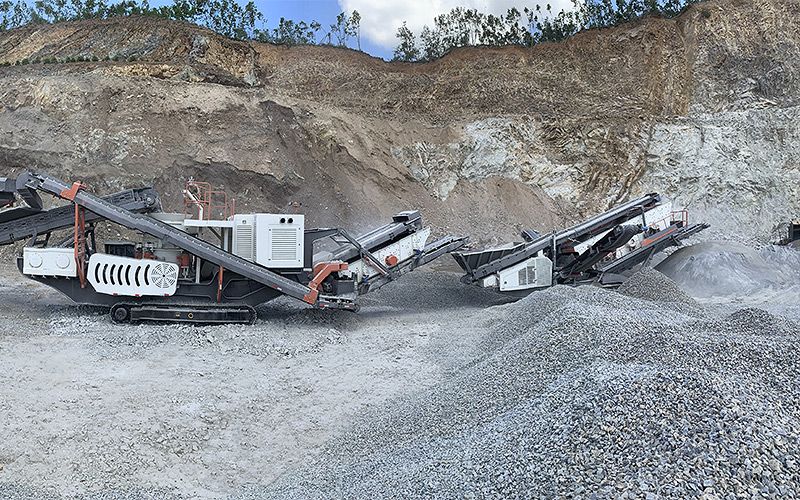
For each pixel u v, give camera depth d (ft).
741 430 15.93
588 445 16.49
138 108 73.15
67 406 26.43
